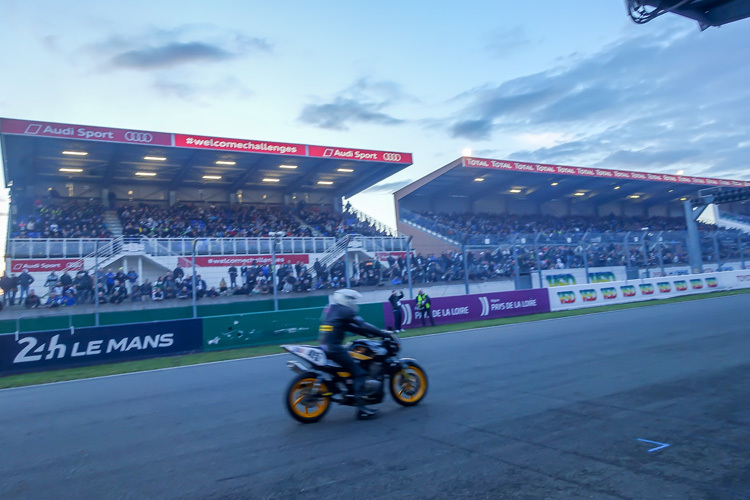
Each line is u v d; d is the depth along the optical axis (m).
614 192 50.66
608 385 8.00
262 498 4.41
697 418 6.11
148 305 22.19
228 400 8.45
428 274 29.16
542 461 4.96
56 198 33.19
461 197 47.06
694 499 4.04
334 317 6.88
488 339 14.89
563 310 24.66
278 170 35.53
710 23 9.28
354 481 4.68
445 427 6.25
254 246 27.77
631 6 9.02
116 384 10.96
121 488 4.81
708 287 30.34
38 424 7.56
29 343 13.78
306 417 6.79
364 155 33.84
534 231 43.06
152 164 32.06
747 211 59.53
